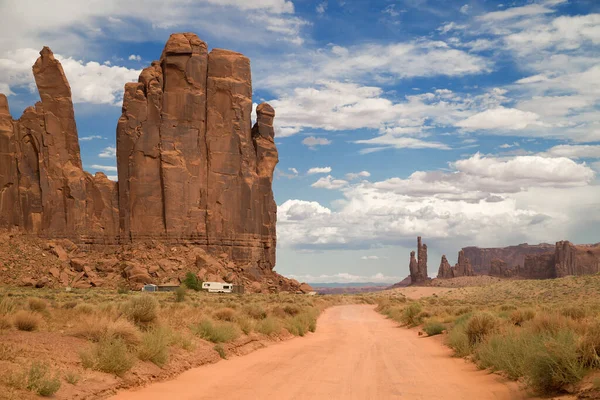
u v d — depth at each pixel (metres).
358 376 15.72
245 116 141.38
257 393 12.45
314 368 17.27
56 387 10.09
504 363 15.50
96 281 108.69
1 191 120.88
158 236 128.38
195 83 137.25
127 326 15.19
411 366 18.34
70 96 131.50
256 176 140.75
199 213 131.62
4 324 15.66
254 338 24.91
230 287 107.50
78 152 130.25
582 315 23.00
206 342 20.00
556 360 11.34
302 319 37.75
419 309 47.06
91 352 12.80
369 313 73.38
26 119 126.69
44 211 123.00
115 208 129.75
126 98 135.00
